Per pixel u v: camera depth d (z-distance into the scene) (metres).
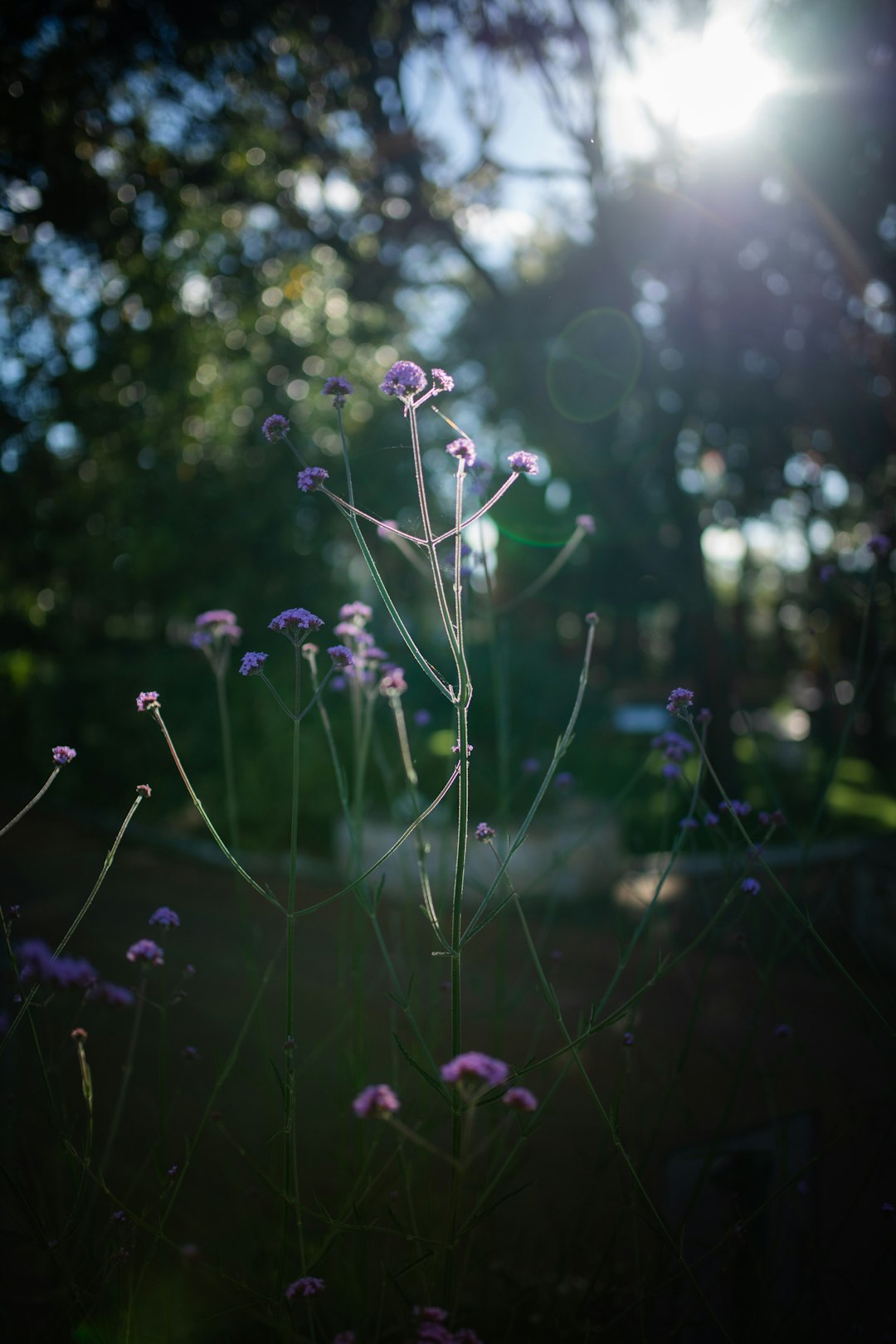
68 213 7.52
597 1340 2.38
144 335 8.75
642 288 11.16
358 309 11.46
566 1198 3.12
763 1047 4.25
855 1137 3.46
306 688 9.73
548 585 15.95
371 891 2.72
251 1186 3.10
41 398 8.14
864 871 5.95
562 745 2.10
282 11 8.25
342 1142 2.71
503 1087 1.96
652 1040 4.34
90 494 9.47
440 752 8.42
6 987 3.61
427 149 10.08
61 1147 2.23
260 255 9.91
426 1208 2.52
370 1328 2.32
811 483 10.40
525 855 6.79
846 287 9.70
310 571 11.02
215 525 10.57
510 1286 2.57
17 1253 2.56
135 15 7.62
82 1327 2.01
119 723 10.94
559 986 5.15
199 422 10.09
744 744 16.05
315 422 11.37
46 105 7.36
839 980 5.18
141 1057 4.18
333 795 9.14
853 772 14.41
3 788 12.20
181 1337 2.20
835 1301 2.75
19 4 7.02
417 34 9.16
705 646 11.59
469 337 12.41
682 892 6.99
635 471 12.45
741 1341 2.26
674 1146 3.39
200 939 5.98
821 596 9.33
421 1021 3.40
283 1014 4.72
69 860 8.31
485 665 9.61
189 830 9.66
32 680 12.76
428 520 1.85
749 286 10.33
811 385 10.42
